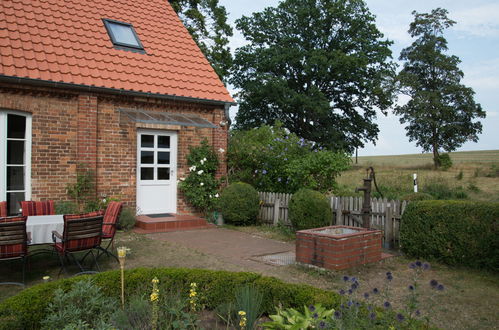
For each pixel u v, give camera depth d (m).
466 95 45.00
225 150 12.79
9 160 9.29
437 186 18.91
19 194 9.42
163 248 8.36
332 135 36.25
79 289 4.16
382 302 4.90
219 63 23.23
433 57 45.91
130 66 11.38
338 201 10.01
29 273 6.52
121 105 10.91
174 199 12.12
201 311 4.88
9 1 10.65
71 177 10.02
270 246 8.84
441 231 7.45
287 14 37.75
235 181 12.50
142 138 11.52
